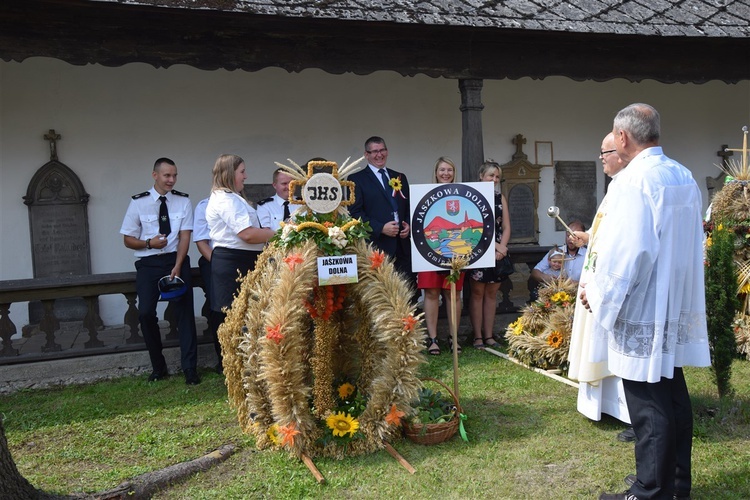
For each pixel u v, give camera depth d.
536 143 10.04
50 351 5.85
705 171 10.84
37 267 7.89
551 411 4.57
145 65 8.22
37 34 5.53
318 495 3.42
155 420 4.64
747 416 4.29
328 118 9.05
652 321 3.02
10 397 5.39
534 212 10.02
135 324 6.13
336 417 3.88
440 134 9.59
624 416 4.10
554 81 10.06
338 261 3.79
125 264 8.26
